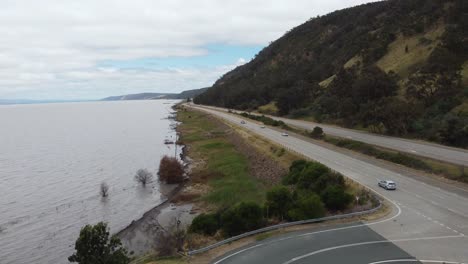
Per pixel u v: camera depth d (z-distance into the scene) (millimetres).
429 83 88812
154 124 187000
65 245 45438
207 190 63406
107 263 27141
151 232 47531
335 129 95000
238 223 34812
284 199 38438
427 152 60781
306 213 36562
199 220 37000
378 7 196750
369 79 99250
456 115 73438
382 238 32000
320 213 36875
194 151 98562
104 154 105500
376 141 73312
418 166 54062
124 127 179625
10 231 50125
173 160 75875
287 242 32000
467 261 27625
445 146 65938
